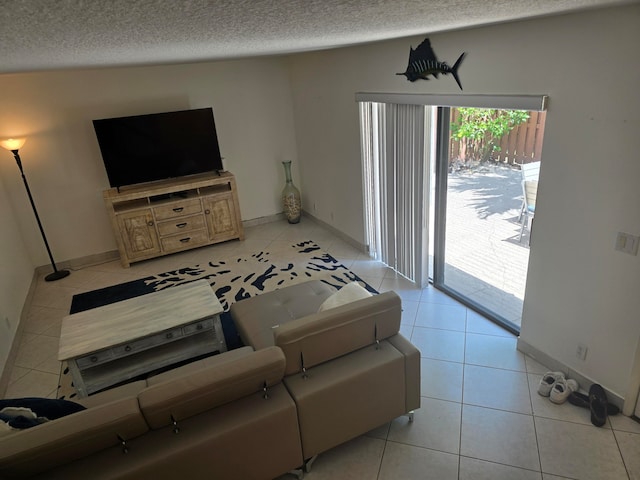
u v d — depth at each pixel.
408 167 3.75
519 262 4.39
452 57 2.92
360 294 2.65
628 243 2.19
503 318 3.48
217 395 1.90
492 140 5.14
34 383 3.20
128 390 2.37
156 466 1.75
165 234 5.14
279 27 1.47
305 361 2.18
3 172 4.62
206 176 5.47
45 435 1.61
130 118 4.80
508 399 2.69
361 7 1.16
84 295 4.50
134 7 0.84
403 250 4.19
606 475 2.16
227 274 4.71
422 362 3.07
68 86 4.70
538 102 2.39
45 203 4.91
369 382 2.22
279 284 4.39
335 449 2.42
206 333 3.33
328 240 5.44
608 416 2.48
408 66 3.37
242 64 5.46
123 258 5.03
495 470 2.23
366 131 4.29
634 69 1.95
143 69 4.99
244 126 5.73
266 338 2.76
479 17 1.83
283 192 6.04
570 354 2.72
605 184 2.22
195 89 5.32
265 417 1.95
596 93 2.13
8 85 4.46
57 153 4.83
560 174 2.45
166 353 3.12
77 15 0.88
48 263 5.08
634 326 2.29
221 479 1.94
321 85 4.88
